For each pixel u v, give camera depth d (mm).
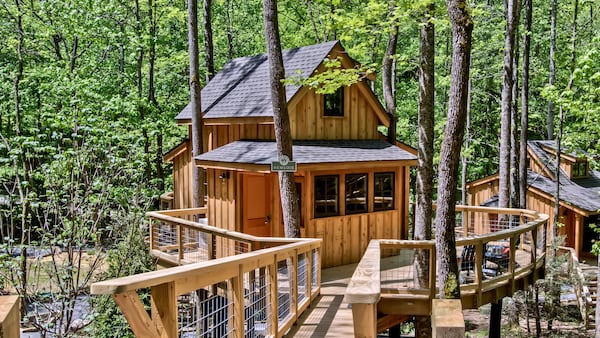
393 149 12625
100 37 15562
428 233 8008
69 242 8227
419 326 7516
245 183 12195
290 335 6297
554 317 14430
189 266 3461
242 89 13945
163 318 3129
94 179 8781
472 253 9977
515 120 16000
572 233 21984
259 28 26266
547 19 22469
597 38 11305
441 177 6453
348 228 11328
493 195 24453
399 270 10188
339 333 6375
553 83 18109
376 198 11898
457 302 2307
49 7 14266
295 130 11711
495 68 22531
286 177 9594
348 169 11273
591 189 22688
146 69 23109
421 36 7992
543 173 23141
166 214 11797
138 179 9797
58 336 7926
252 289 6184
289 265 6766
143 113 15656
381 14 9180
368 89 13000
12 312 1702
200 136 13672
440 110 25391
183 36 24359
